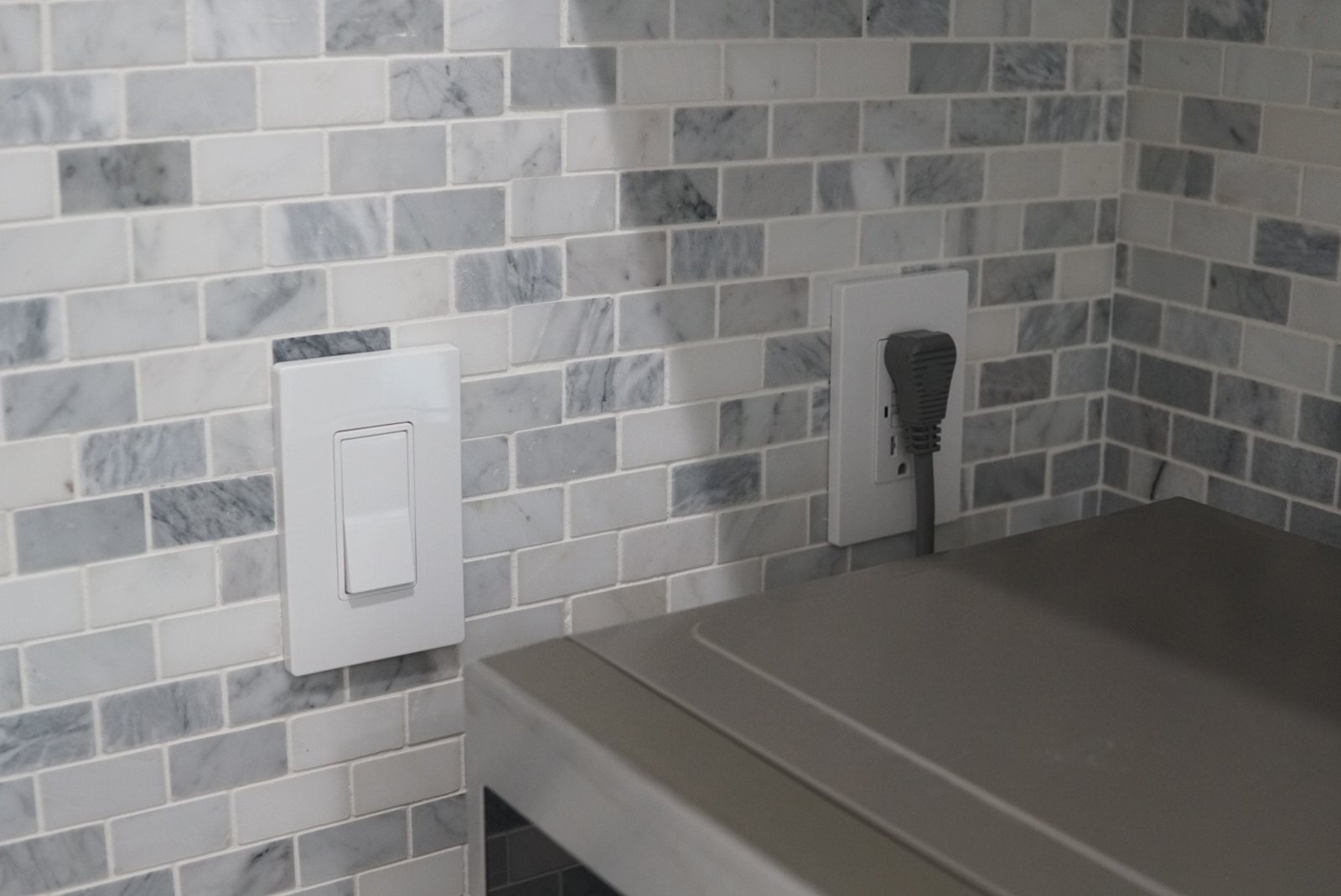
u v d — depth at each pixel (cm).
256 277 83
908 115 104
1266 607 84
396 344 88
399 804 94
